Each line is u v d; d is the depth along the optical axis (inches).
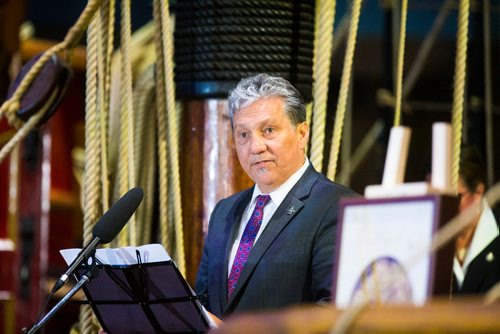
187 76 330.3
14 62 624.1
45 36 728.3
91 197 328.2
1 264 661.9
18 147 667.4
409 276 159.5
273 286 271.4
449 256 162.7
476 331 128.2
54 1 731.4
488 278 273.1
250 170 282.8
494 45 695.1
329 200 274.8
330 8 307.0
